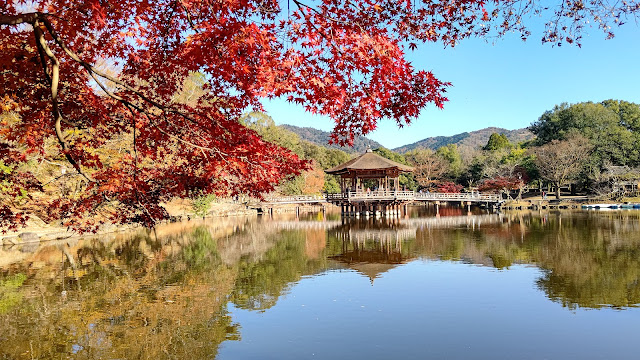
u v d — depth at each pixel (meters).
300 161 6.16
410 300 10.83
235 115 6.21
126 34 5.36
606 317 9.25
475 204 59.44
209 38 4.40
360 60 4.73
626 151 51.53
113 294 11.68
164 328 9.04
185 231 28.33
